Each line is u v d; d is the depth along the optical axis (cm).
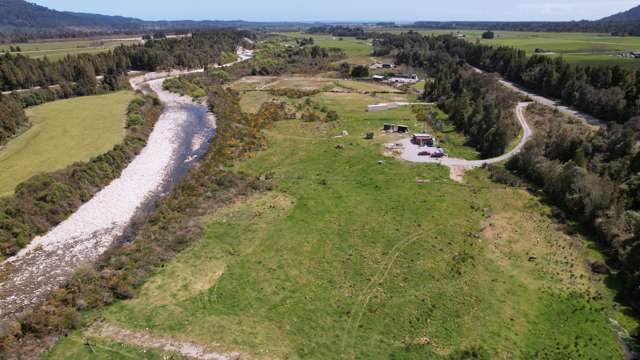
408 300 4422
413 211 6297
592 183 6050
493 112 9162
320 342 3909
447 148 9062
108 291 4594
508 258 5178
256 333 4031
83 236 5912
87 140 8912
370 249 5356
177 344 3909
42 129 9562
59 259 5375
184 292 4619
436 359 3688
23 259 5362
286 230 5838
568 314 4272
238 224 6025
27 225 5803
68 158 7875
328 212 6312
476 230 5794
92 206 6731
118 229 6109
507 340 3906
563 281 4778
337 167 7994
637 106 9006
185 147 9469
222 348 3859
